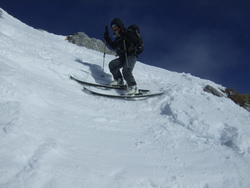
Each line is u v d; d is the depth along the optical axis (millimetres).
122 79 7285
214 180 3729
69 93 5828
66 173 3043
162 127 5191
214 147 4684
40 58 7125
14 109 3848
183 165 3945
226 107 6688
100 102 5910
